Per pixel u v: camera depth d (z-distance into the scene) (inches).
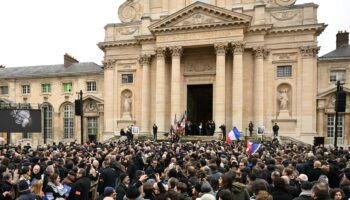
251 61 1464.1
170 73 1561.3
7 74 2016.5
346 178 324.8
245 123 1453.0
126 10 1688.0
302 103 1408.7
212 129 1387.8
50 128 1877.5
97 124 1775.3
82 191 332.5
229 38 1418.6
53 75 1865.2
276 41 1449.3
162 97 1501.0
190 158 505.4
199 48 1544.0
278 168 390.3
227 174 290.7
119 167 393.7
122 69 1644.9
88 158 527.2
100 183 371.6
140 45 1610.5
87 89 1812.3
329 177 403.2
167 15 1551.4
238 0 1498.5
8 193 317.7
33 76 1900.8
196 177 358.9
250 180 327.3
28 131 1232.2
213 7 1422.2
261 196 227.1
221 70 1422.2
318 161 408.8
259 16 1446.9
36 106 1898.4
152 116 1577.3
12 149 743.7
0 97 1950.1
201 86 1608.0
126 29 1648.6
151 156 528.7
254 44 1441.9
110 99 1652.3
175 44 1485.0
